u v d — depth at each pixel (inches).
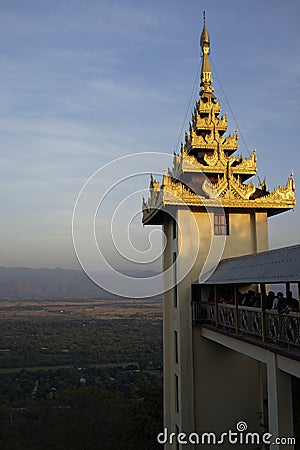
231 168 738.2
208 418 670.5
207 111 780.0
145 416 923.4
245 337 490.9
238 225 721.0
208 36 824.9
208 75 813.2
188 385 676.1
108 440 1307.8
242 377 686.5
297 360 367.9
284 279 390.6
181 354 684.1
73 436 1307.8
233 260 638.5
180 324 689.6
